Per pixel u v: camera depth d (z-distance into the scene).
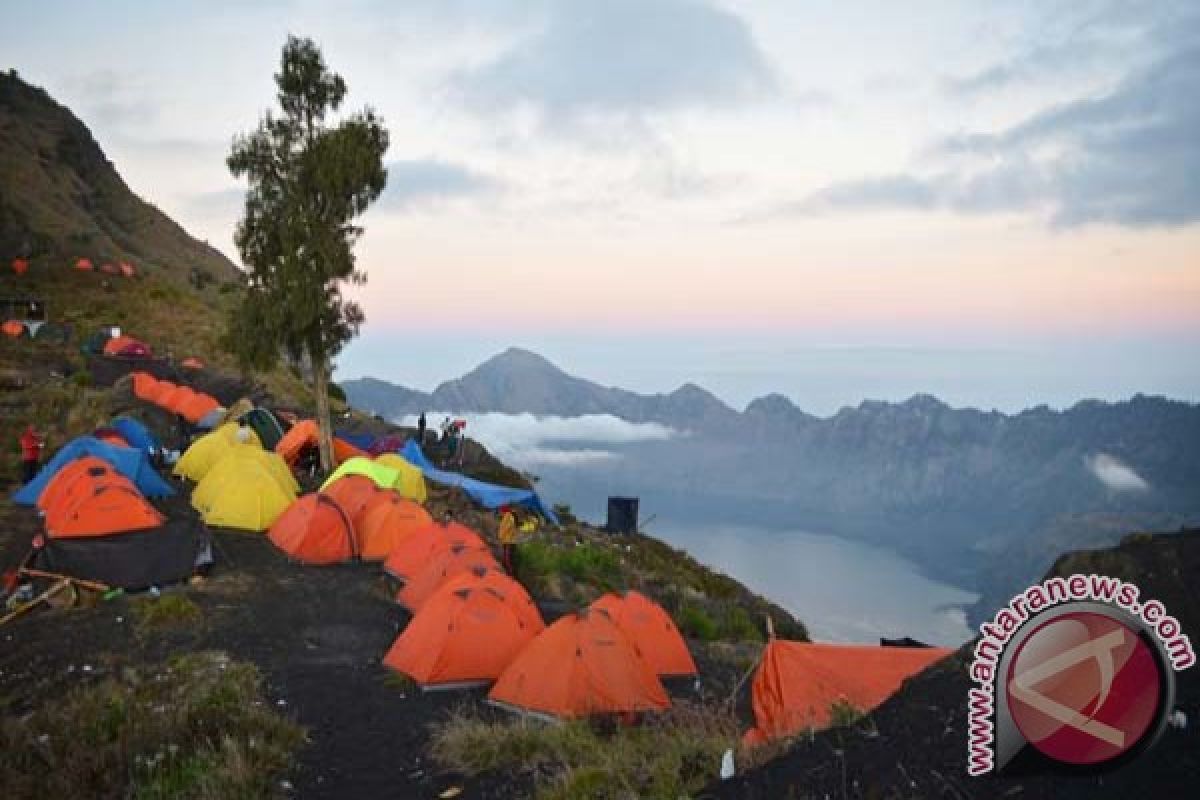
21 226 83.31
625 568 26.06
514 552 21.89
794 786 5.52
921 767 5.02
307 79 28.59
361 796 8.91
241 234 29.08
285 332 29.02
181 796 8.23
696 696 14.43
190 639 14.48
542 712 11.77
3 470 25.66
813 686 10.03
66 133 141.25
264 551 20.83
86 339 50.66
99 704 10.80
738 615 25.50
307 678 13.05
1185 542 5.18
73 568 16.80
